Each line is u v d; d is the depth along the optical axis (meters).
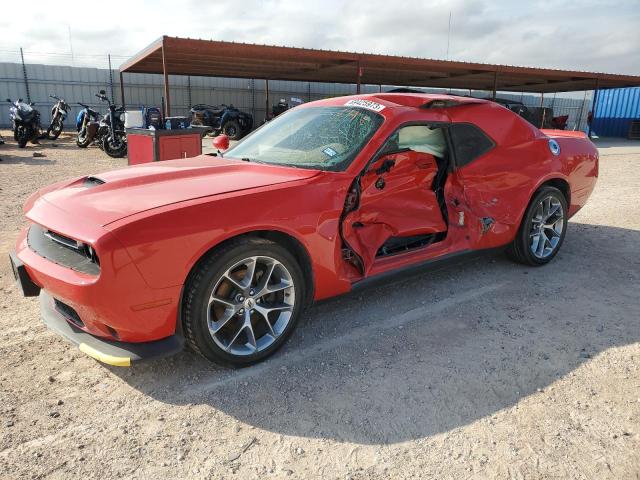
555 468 1.93
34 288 2.67
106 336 2.38
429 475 1.90
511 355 2.80
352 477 1.89
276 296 2.73
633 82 23.03
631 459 1.98
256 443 2.08
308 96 29.28
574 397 2.40
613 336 3.03
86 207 2.45
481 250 3.77
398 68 17.36
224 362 2.54
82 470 1.91
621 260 4.48
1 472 1.88
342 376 2.58
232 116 20.75
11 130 20.89
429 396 2.41
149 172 2.98
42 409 2.28
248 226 2.44
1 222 5.51
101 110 24.31
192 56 14.53
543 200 4.07
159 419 2.23
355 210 2.96
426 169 3.54
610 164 12.51
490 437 2.12
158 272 2.22
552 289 3.79
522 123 3.98
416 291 3.72
